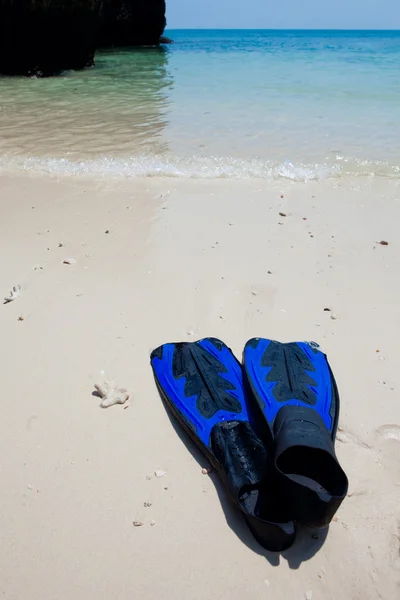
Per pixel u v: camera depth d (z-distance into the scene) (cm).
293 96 433
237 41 1909
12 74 616
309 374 112
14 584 78
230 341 129
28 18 580
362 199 210
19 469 95
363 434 102
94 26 675
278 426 91
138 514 88
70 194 214
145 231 181
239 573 80
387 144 286
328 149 276
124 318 136
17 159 258
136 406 109
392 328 132
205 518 87
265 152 271
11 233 180
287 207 202
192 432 100
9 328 131
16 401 109
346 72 615
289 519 82
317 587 78
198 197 211
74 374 117
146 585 78
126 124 337
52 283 150
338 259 164
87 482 93
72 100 434
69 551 82
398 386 114
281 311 139
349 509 89
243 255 166
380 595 77
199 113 370
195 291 147
